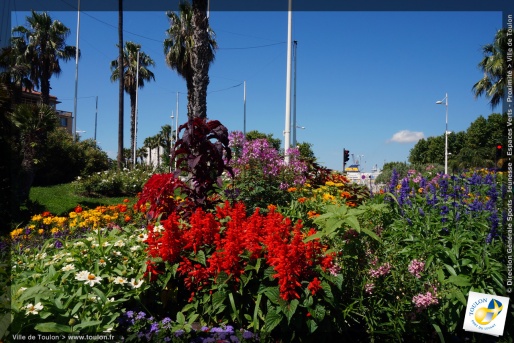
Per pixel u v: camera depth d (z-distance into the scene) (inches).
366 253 127.0
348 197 254.1
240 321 118.1
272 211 143.0
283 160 299.0
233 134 260.7
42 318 96.3
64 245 154.0
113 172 799.7
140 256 136.4
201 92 408.8
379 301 121.3
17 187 401.4
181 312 120.6
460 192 191.3
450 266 127.5
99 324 101.5
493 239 135.1
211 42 883.4
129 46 1632.6
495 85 954.7
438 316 122.0
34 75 1288.1
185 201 154.3
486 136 1595.7
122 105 1066.7
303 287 112.6
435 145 2226.9
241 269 118.0
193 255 125.2
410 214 151.9
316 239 120.2
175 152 155.3
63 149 960.3
